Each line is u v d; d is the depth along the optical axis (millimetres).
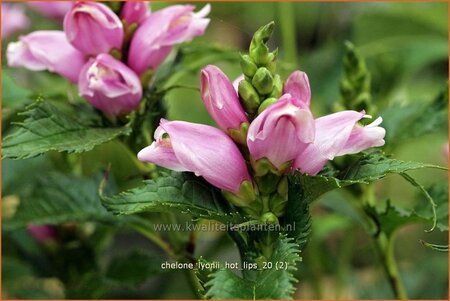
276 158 441
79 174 591
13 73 611
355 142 442
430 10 711
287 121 432
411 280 650
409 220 515
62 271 586
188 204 444
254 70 440
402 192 772
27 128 466
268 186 446
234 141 445
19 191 594
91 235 588
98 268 591
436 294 641
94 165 560
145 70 498
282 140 436
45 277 589
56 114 474
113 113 495
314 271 623
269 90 438
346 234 639
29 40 505
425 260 672
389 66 661
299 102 428
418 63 679
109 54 493
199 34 501
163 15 497
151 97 499
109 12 487
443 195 526
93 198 545
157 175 507
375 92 647
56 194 546
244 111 444
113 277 566
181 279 637
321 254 640
